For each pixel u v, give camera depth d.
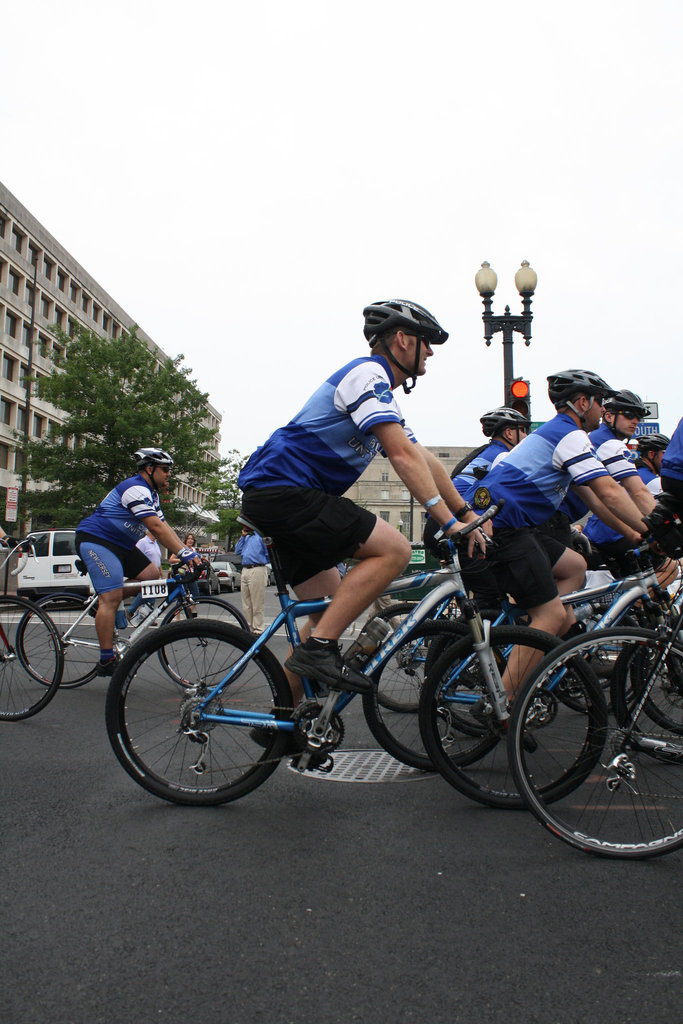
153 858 2.55
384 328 3.04
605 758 2.74
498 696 3.10
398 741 3.46
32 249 50.03
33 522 32.16
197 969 1.88
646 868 2.51
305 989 1.80
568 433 3.72
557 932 2.07
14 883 2.36
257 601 9.64
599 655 2.79
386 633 3.15
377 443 3.03
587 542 4.90
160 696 3.13
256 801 3.15
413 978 1.85
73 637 5.77
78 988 1.80
